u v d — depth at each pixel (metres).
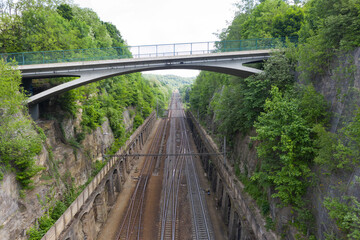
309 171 13.72
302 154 13.59
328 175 12.58
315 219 13.36
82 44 35.56
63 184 19.75
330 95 14.23
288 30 26.97
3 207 12.88
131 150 42.22
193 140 59.72
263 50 23.19
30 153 15.05
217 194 28.89
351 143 11.39
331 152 12.06
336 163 11.89
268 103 14.95
